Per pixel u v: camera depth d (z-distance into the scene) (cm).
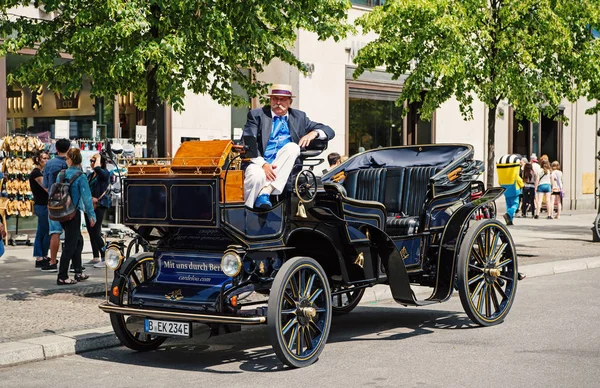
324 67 1989
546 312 895
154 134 984
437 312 930
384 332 810
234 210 638
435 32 1395
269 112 739
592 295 1021
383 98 2172
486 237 833
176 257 687
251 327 864
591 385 582
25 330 777
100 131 1633
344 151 2047
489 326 825
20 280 1094
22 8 1468
